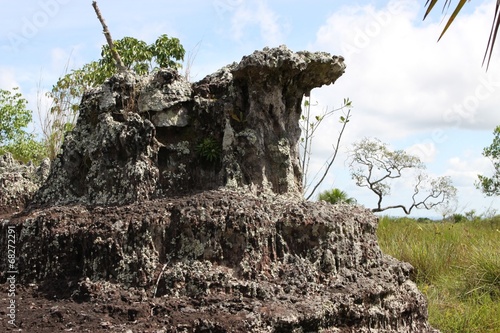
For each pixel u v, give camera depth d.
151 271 4.06
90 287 4.04
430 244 10.57
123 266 4.09
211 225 4.12
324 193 13.45
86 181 5.00
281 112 5.00
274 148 4.90
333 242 4.33
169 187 4.85
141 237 4.15
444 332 6.49
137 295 3.97
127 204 4.56
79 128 5.32
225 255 4.10
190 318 3.67
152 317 3.73
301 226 4.30
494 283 8.50
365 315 4.15
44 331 3.64
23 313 3.93
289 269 4.15
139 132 4.72
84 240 4.27
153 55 11.17
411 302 4.68
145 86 5.12
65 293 4.19
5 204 5.93
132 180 4.65
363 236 4.71
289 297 3.92
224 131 4.89
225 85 5.17
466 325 6.62
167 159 4.97
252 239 4.11
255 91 4.90
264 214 4.26
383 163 21.75
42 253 4.46
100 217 4.39
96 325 3.64
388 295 4.45
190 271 4.00
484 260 8.88
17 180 6.14
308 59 4.87
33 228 4.57
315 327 3.83
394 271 4.73
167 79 5.06
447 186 21.42
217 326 3.58
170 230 4.21
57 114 10.99
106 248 4.14
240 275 4.02
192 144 5.09
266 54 4.72
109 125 4.86
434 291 8.20
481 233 12.59
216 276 3.96
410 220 16.70
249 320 3.60
